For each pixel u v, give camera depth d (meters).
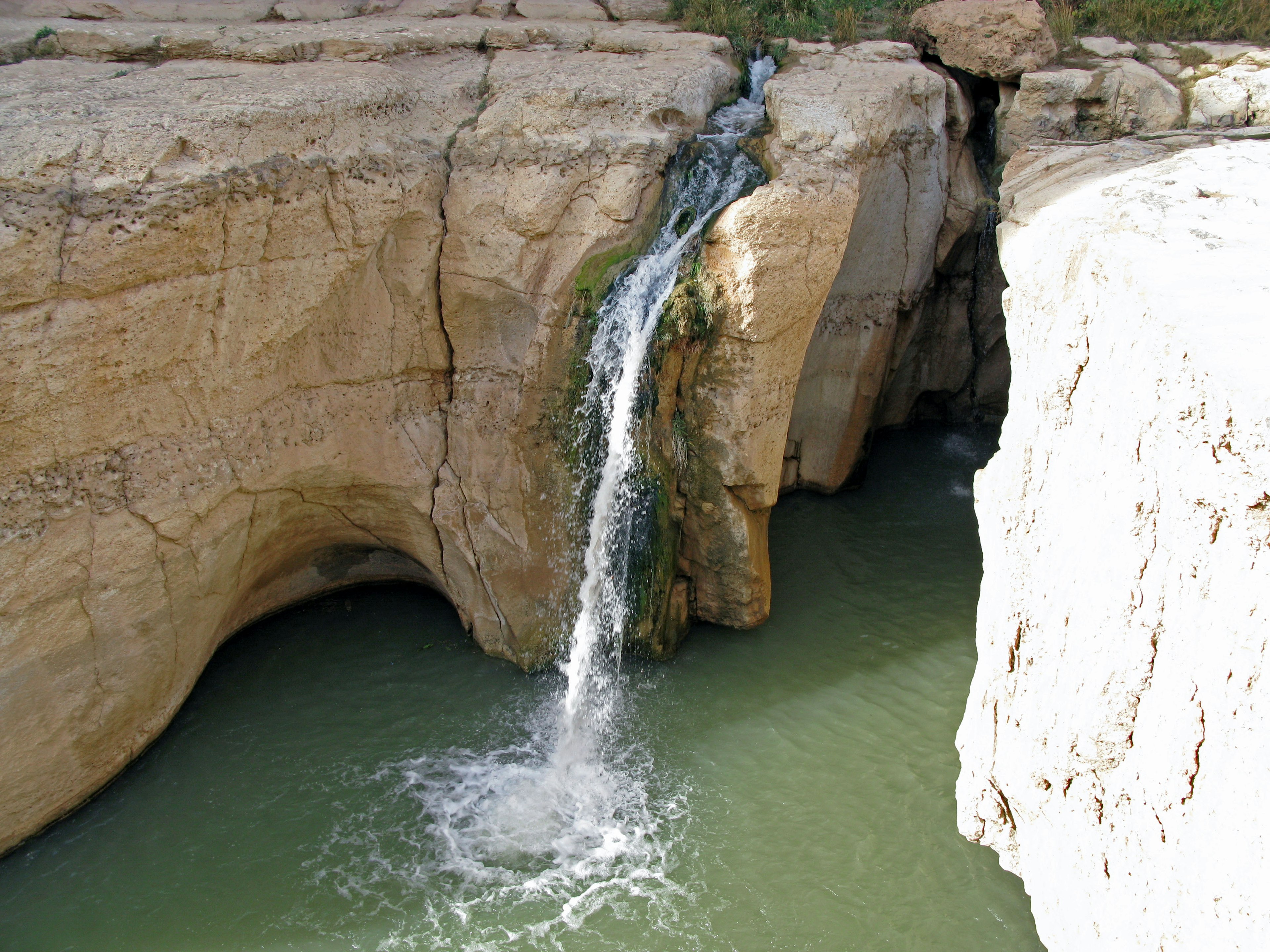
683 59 8.77
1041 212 6.35
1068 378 5.08
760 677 7.88
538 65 8.38
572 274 7.24
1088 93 9.53
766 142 7.86
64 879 6.18
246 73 7.35
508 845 6.50
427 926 5.96
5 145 5.36
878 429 11.39
